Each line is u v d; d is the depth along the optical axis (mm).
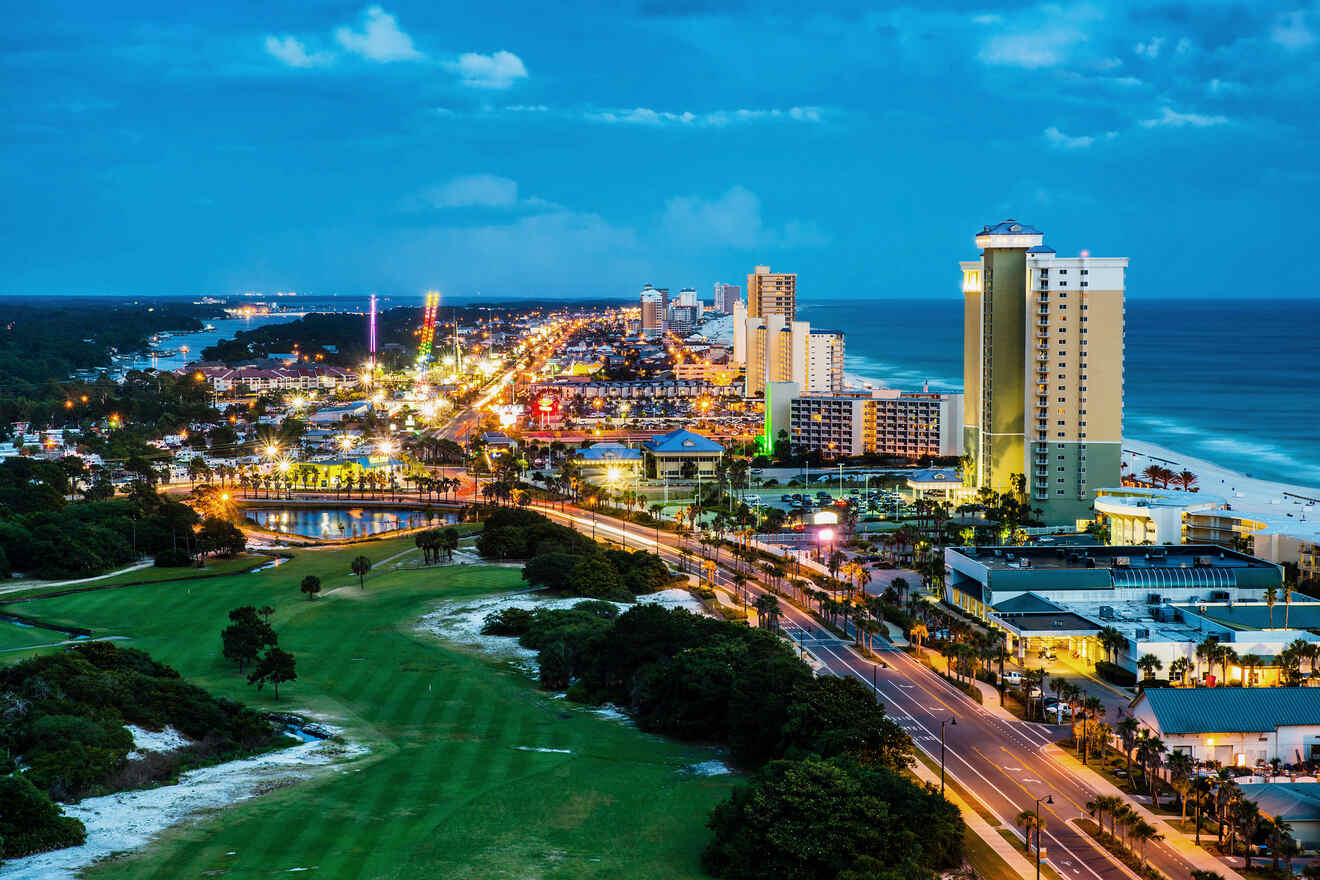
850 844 166875
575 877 166375
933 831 174500
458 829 182125
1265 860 178625
